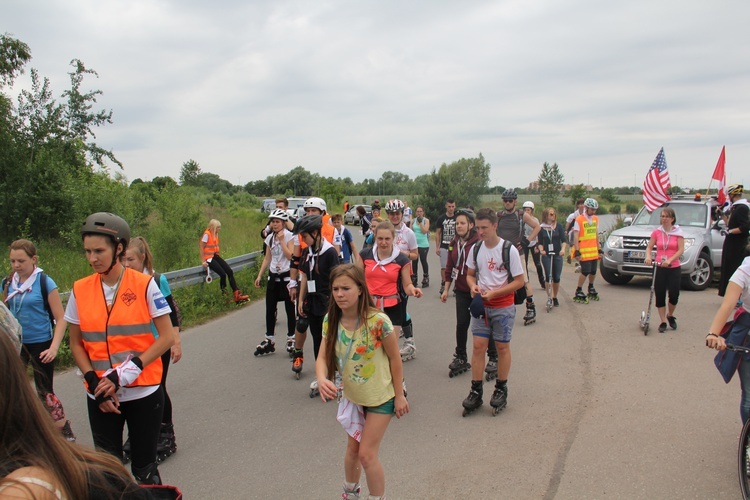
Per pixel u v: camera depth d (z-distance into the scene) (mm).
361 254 6441
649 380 6461
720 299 11508
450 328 9445
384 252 6277
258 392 6406
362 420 3705
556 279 10844
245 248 18250
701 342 8055
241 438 5152
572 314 10242
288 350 7879
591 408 5668
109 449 3455
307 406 5957
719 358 4406
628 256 13172
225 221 30281
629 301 11492
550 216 10703
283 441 5078
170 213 16250
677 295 8570
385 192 96188
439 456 4699
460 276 6875
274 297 7805
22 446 1446
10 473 1388
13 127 18594
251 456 4777
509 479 4270
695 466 4379
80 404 6031
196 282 10875
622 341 8227
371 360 3586
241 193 60125
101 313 3402
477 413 5656
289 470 4516
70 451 1553
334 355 3711
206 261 11109
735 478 4180
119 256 3422
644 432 5043
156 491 1951
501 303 5531
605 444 4820
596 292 11672
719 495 3953
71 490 1473
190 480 4367
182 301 10281
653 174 10758
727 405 5633
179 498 1982
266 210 42750
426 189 43125
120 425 3525
